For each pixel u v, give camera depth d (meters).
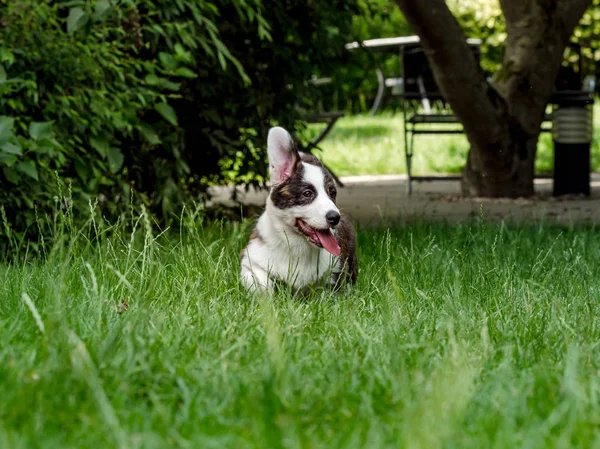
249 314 3.99
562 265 5.55
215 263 5.04
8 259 6.22
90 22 6.46
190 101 8.75
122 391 2.78
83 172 6.70
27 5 6.23
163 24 6.98
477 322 3.92
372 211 10.98
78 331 3.53
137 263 5.21
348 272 5.35
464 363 3.07
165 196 7.83
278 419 2.50
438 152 18.73
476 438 2.43
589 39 23.53
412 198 12.75
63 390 2.76
